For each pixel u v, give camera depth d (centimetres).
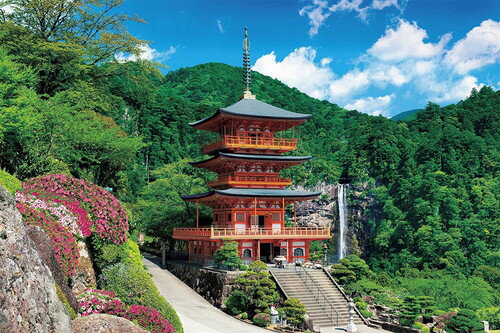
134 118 13812
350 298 4994
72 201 2959
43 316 1487
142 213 7856
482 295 6569
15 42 5122
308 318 4406
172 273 6431
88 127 4894
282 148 6462
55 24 5553
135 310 2558
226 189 6353
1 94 3775
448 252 10406
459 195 11925
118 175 6762
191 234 6291
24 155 4266
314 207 12950
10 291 1362
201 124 6819
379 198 12694
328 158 14450
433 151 13262
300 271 5484
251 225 6234
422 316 4972
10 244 1440
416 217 11725
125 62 6028
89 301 2408
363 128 14912
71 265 2397
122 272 3030
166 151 13300
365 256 12531
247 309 4797
